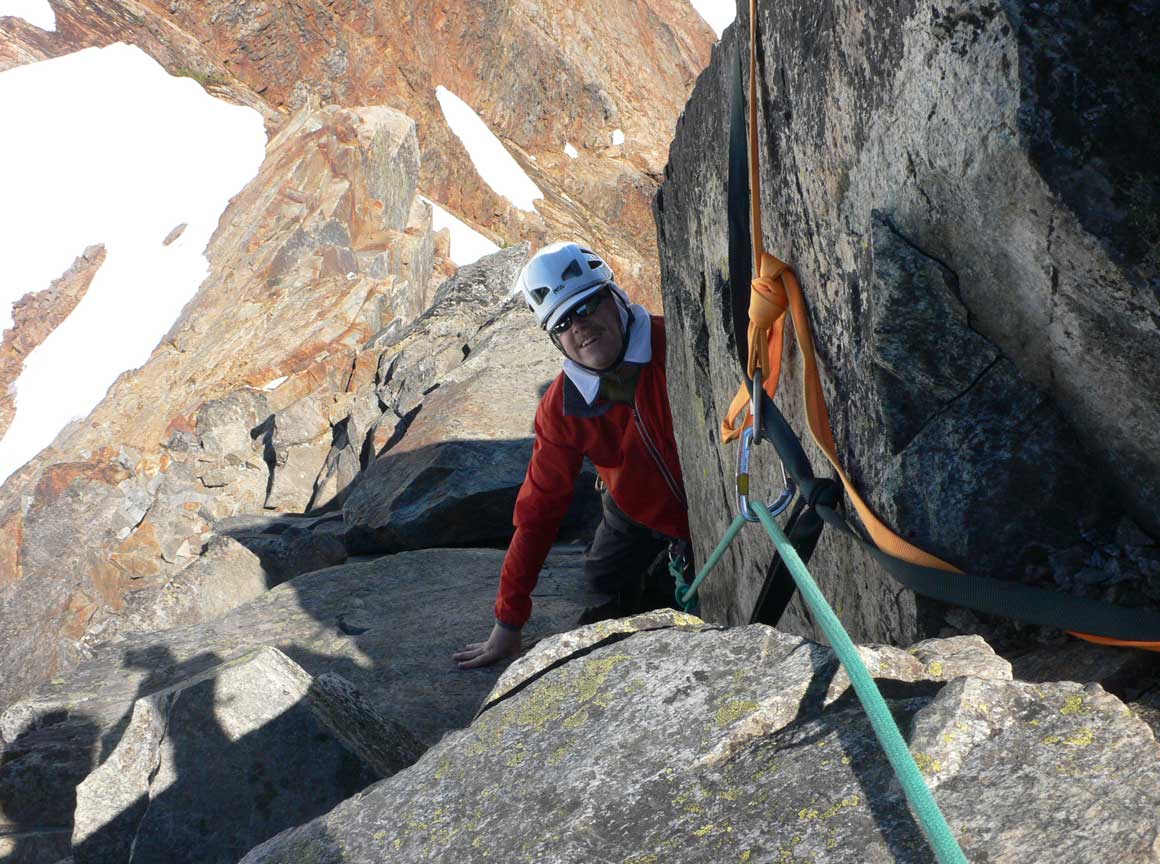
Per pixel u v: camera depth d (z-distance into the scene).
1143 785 0.97
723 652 1.39
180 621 6.89
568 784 1.25
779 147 1.82
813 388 1.66
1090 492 1.44
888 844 1.00
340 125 25.00
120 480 15.49
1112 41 1.09
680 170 2.70
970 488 1.46
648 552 4.06
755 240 1.76
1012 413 1.44
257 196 24.20
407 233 25.52
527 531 3.33
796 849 1.04
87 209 27.70
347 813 1.41
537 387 7.29
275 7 37.38
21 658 12.20
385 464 6.67
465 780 1.35
